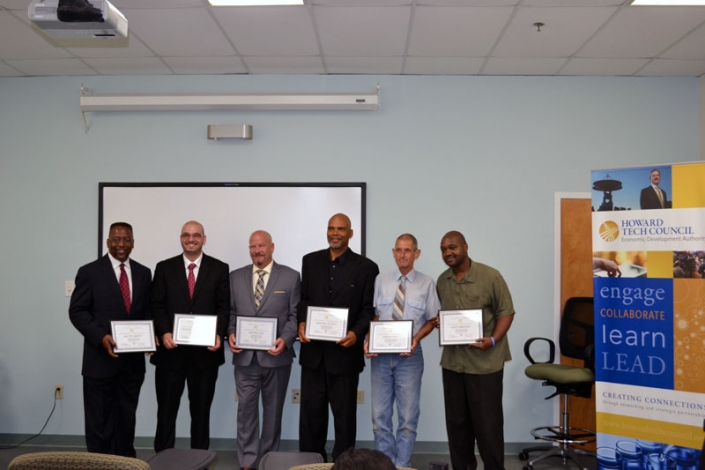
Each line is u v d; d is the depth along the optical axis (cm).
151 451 477
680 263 339
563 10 365
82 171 500
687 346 336
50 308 496
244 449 394
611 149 493
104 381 377
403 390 373
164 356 389
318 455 243
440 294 381
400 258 376
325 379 380
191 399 393
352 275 378
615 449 353
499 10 366
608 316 358
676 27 391
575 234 490
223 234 493
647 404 345
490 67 475
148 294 397
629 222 354
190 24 391
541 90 495
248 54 449
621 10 365
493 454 351
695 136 492
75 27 252
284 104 481
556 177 492
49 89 503
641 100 493
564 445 441
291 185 491
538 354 486
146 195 495
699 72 482
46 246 498
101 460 177
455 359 365
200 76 500
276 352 377
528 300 488
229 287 400
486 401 355
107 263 388
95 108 489
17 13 374
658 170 347
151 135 499
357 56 452
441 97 495
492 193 491
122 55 452
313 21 386
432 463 206
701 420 331
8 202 500
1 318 497
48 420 491
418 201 491
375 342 360
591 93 494
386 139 494
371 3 358
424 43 423
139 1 356
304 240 491
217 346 378
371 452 125
